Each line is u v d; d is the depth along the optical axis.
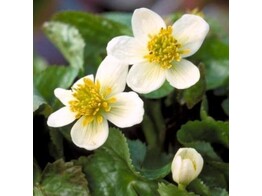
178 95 0.20
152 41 0.19
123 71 0.19
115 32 0.24
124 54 0.19
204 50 0.24
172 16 0.24
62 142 0.20
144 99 0.22
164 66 0.19
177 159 0.17
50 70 0.22
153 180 0.18
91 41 0.24
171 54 0.19
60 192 0.19
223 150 0.21
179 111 0.22
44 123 0.21
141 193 0.19
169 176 0.19
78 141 0.18
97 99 0.18
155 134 0.22
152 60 0.19
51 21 0.24
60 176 0.19
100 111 0.18
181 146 0.21
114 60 0.19
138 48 0.19
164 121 0.22
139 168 0.19
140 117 0.18
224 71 0.24
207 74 0.24
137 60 0.19
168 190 0.17
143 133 0.22
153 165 0.20
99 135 0.18
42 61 0.30
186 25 0.19
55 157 0.21
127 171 0.19
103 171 0.19
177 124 0.22
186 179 0.17
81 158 0.19
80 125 0.18
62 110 0.19
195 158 0.17
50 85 0.22
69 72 0.22
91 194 0.19
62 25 0.24
